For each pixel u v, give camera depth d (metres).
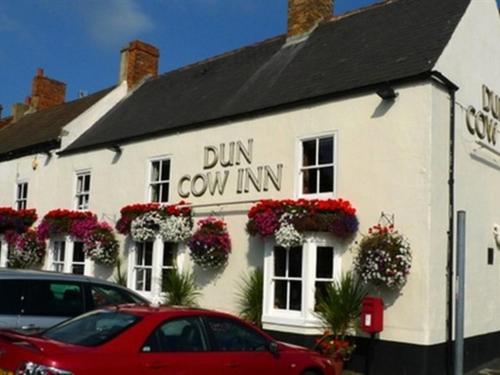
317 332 10.02
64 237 15.98
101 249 14.37
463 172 10.27
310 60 13.04
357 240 9.95
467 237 10.32
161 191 13.99
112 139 15.48
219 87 14.88
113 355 5.45
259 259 11.42
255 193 11.76
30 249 16.56
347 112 10.51
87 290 8.24
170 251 13.30
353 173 10.23
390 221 9.59
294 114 11.34
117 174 15.24
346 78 11.02
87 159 16.39
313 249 10.21
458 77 10.41
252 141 12.02
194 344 6.09
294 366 6.79
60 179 17.27
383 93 9.80
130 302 8.55
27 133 20.38
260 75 13.95
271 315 10.59
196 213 12.84
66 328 6.11
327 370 7.17
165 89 17.42
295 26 14.73
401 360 9.14
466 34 10.92
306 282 10.13
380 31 12.38
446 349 9.37
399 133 9.72
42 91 24.30
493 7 12.09
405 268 9.13
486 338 10.85
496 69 12.04
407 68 9.98
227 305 11.85
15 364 5.34
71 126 17.66
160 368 5.67
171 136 13.88
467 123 10.56
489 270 11.11
